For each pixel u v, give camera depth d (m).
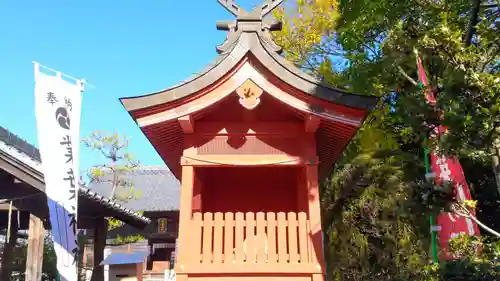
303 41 16.61
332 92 6.98
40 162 9.57
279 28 8.42
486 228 6.04
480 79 5.42
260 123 7.44
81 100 9.23
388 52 7.09
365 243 12.77
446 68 6.09
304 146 7.30
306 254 6.66
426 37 6.15
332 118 7.00
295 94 7.05
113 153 31.66
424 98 6.00
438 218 7.46
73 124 8.96
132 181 33.50
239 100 6.98
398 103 6.71
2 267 12.77
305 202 7.38
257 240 6.74
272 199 9.12
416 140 7.18
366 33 13.43
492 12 8.59
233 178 9.23
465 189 6.64
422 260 10.88
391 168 11.96
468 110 5.44
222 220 6.87
